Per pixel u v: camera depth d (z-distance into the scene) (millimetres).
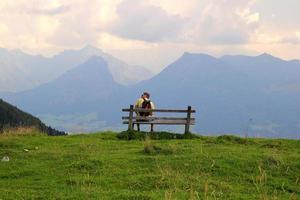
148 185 18172
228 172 20875
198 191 17594
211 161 22250
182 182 18531
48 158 23781
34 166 21719
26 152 25672
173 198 15938
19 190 17281
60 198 15984
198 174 20219
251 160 22719
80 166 21094
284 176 20938
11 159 23625
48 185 18156
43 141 30922
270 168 21891
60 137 33594
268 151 26719
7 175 20047
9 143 28438
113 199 15891
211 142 31125
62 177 19531
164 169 20625
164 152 24984
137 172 20266
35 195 16422
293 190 18969
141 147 28500
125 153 25250
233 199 16562
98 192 16875
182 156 23406
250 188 18656
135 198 16016
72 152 25875
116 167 21109
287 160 23312
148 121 34906
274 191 18391
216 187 18312
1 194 16531
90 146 28641
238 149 27156
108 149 27641
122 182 18516
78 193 16703
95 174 20016
